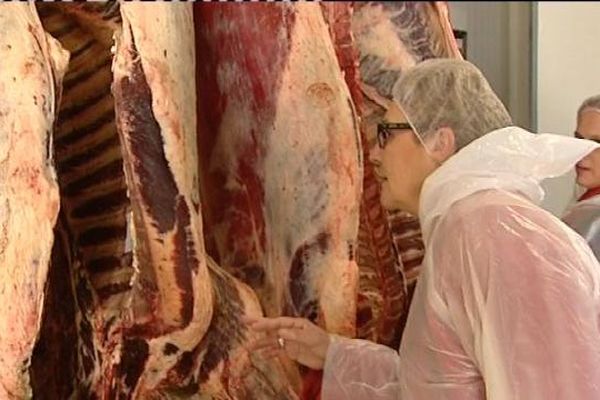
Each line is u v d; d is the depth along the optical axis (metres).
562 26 1.81
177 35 1.45
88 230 1.51
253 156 1.65
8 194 1.25
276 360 1.60
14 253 1.26
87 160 1.51
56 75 1.32
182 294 1.46
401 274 1.75
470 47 2.00
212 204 1.72
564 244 1.22
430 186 1.32
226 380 1.57
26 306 1.26
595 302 1.23
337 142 1.57
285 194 1.60
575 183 1.63
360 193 1.59
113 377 1.46
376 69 1.75
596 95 1.66
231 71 1.65
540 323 1.19
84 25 1.48
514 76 1.93
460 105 1.37
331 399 1.51
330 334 1.57
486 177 1.29
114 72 1.38
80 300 1.49
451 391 1.27
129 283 1.47
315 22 1.57
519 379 1.18
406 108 1.38
